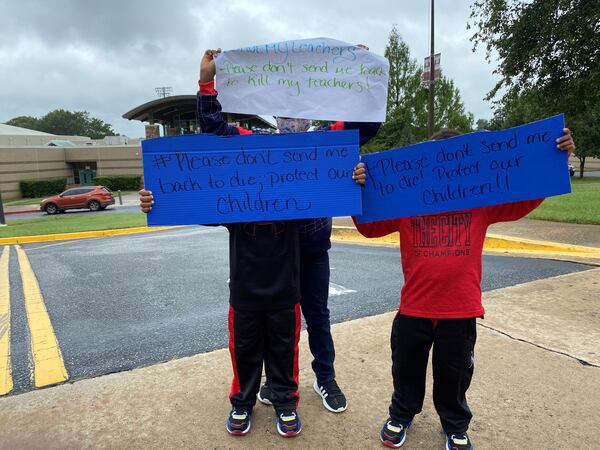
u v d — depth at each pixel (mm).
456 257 2027
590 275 5020
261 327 2285
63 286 5781
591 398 2482
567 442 2123
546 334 3355
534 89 10883
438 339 2057
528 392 2557
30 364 3199
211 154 2182
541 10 9914
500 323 3586
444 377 2064
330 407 2445
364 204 2248
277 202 2201
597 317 3684
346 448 2141
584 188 20250
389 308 4199
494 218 2213
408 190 2178
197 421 2363
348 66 2393
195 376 2846
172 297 4980
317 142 2184
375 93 2410
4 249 10297
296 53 2373
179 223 2207
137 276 6195
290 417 2248
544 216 9977
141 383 2773
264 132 2555
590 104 10555
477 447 2107
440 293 2021
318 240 2455
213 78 2336
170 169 2182
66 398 2617
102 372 3020
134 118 32594
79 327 4051
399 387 2172
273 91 2383
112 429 2301
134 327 3988
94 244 10164
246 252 2203
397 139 29391
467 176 2133
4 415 2455
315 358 2588
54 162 41656
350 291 4871
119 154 42344
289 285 2230
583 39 9266
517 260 6137
